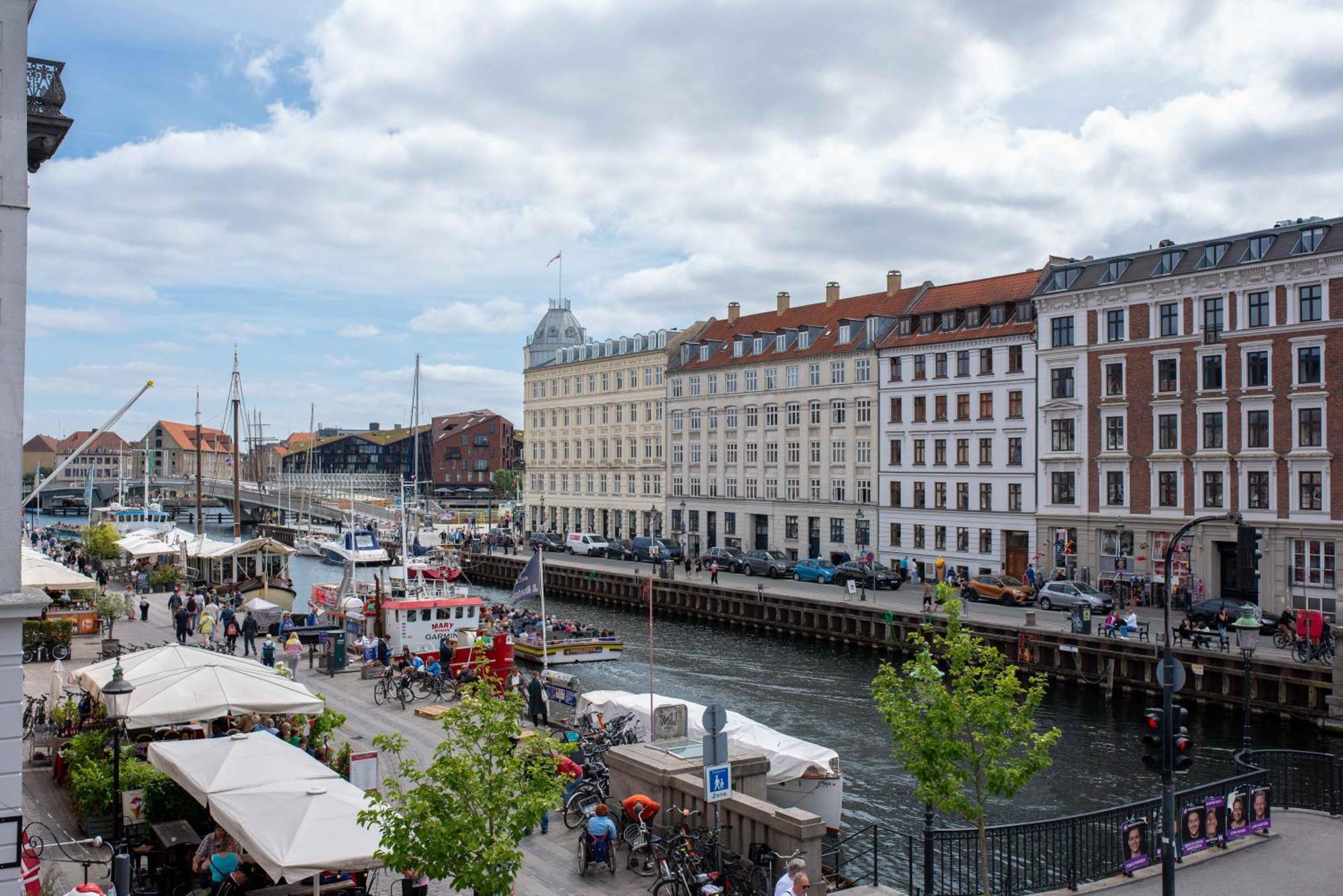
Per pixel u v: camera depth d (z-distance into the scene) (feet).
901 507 238.68
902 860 81.46
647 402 316.19
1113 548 196.54
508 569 284.61
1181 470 185.37
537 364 378.32
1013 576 215.10
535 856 65.26
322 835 46.75
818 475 260.83
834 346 257.14
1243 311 177.78
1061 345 205.46
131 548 205.57
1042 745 55.98
